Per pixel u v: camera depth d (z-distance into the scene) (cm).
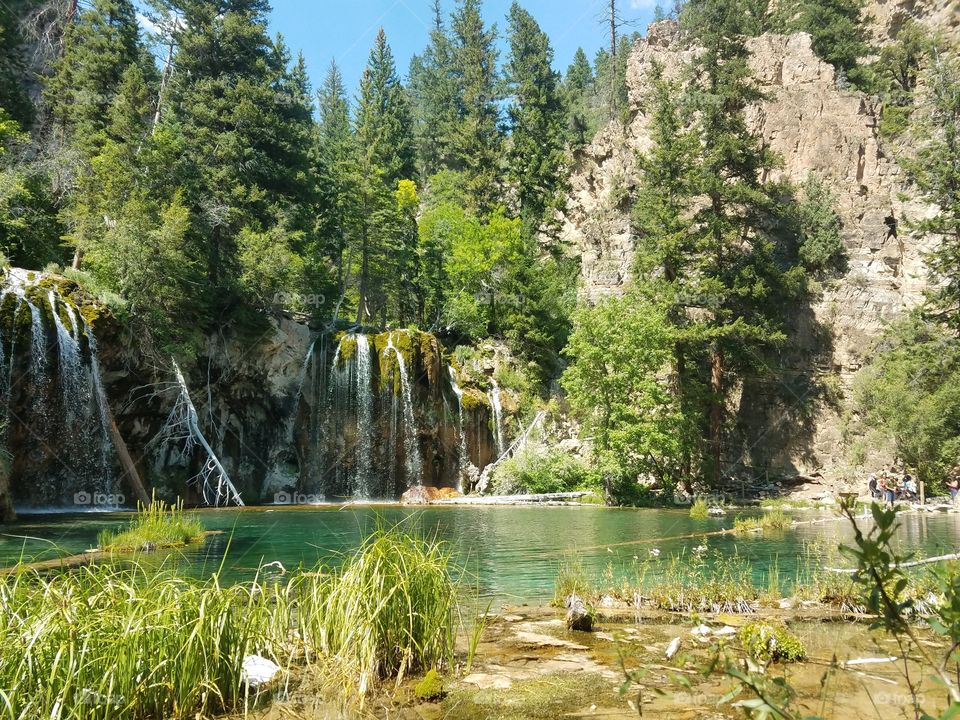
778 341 3888
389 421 3625
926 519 2423
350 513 2480
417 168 7394
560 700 464
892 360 3753
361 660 501
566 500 3400
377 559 552
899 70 5628
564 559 1268
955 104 4134
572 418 4078
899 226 4294
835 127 4709
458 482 3753
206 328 3369
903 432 3431
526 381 4241
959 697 217
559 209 5516
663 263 4062
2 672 395
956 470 3447
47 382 2548
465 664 563
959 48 5075
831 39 5738
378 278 4928
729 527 2005
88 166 3384
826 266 4322
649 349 3444
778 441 3978
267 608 578
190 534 1452
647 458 3438
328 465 3581
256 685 492
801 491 3778
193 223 3288
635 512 2744
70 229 3253
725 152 4212
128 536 1343
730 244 4134
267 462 3500
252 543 1448
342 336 3728
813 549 1388
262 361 3522
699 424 3853
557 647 617
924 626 680
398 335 3769
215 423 3353
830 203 4412
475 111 6222
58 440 2583
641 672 301
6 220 2888
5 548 1334
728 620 732
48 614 432
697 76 4931
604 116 7556
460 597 859
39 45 4478
